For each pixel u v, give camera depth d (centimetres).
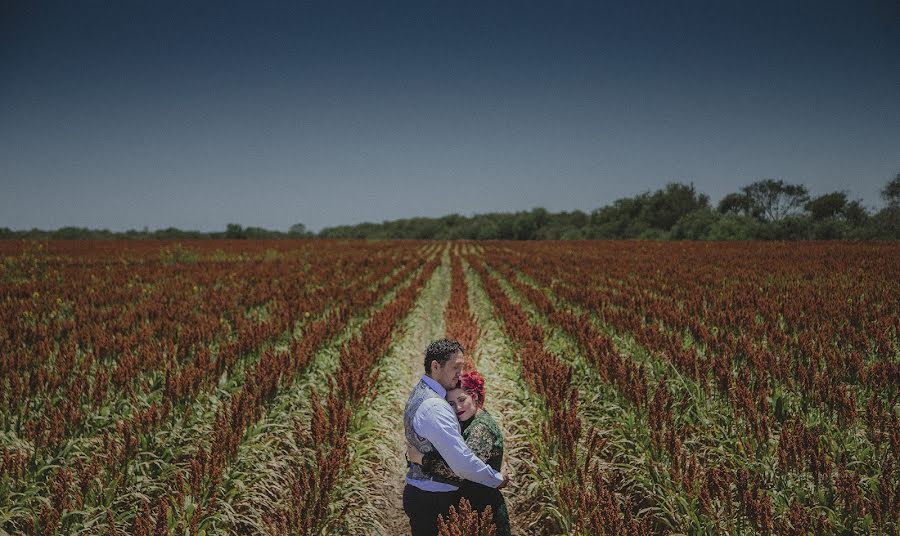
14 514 404
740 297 1194
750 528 386
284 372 659
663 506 425
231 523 429
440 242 7181
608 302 1222
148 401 594
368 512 506
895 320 821
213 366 680
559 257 3095
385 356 881
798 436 430
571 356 827
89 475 413
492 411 691
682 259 2695
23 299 1327
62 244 4597
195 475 425
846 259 2298
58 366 657
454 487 293
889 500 363
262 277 1973
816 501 401
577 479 454
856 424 509
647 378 668
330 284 1750
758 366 636
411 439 289
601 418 592
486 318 1295
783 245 3919
